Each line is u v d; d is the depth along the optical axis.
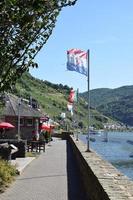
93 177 14.93
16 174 23.02
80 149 31.84
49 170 26.17
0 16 11.36
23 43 12.15
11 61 12.37
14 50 12.14
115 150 95.88
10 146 28.52
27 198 16.12
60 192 17.73
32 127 62.00
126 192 10.85
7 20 11.45
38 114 62.41
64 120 160.12
